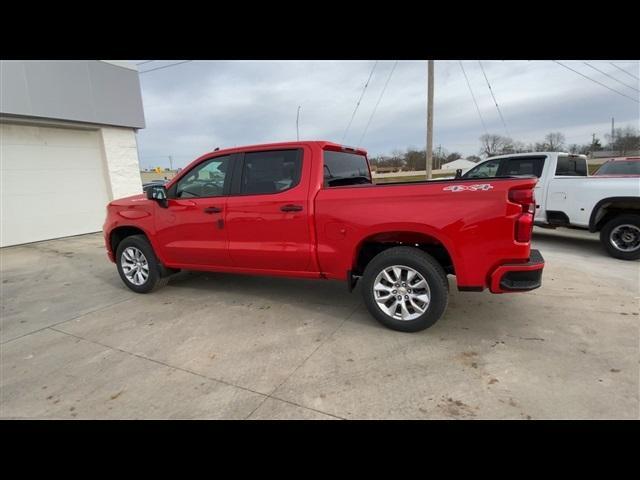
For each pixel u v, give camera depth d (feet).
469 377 9.00
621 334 11.01
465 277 10.44
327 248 11.99
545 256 21.09
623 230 20.03
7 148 28.91
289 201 12.35
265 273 13.61
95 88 33.40
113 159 36.14
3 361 10.95
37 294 17.42
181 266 15.47
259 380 9.32
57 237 32.42
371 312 11.82
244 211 13.19
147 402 8.64
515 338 10.93
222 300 15.21
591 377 8.82
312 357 10.29
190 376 9.65
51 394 9.14
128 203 16.19
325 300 14.76
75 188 33.63
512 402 8.04
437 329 11.69
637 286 15.37
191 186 14.60
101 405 8.61
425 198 10.55
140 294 16.56
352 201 11.43
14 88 27.89
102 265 22.70
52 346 11.79
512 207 9.81
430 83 44.70
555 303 13.58
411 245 11.90
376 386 8.83
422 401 8.21
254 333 11.98
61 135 32.35
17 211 29.68
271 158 13.02
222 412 8.18
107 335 12.41
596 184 20.48
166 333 12.32
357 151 15.42
